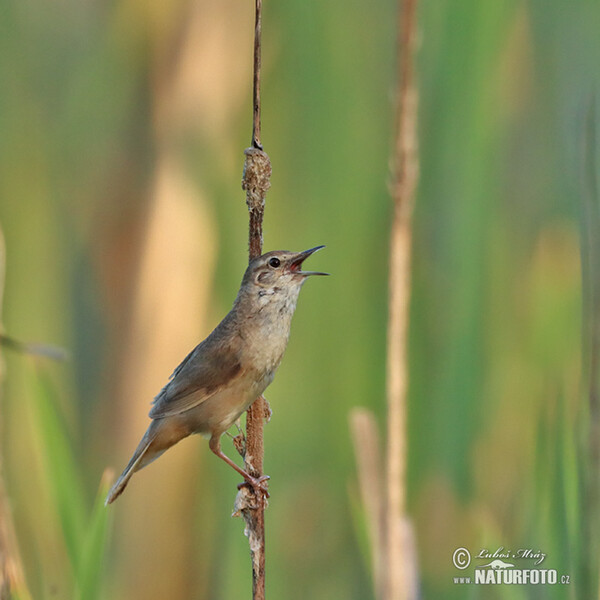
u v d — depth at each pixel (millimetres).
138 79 11195
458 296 10930
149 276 10797
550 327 11891
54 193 12164
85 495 10789
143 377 10750
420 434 10984
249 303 9164
